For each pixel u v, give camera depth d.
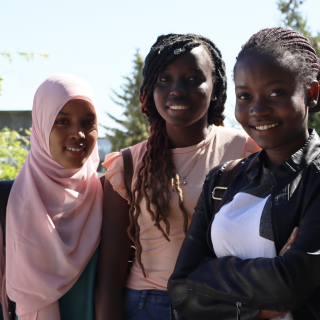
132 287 2.32
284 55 1.55
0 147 7.26
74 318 2.42
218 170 1.90
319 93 1.66
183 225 2.25
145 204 2.32
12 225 2.41
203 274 1.62
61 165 2.55
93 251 2.47
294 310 1.48
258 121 1.57
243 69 1.61
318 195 1.46
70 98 2.47
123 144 28.41
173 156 2.41
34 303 2.32
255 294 1.46
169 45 2.32
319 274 1.38
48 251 2.38
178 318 2.11
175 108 2.28
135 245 2.32
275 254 1.51
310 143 1.59
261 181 1.64
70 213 2.51
